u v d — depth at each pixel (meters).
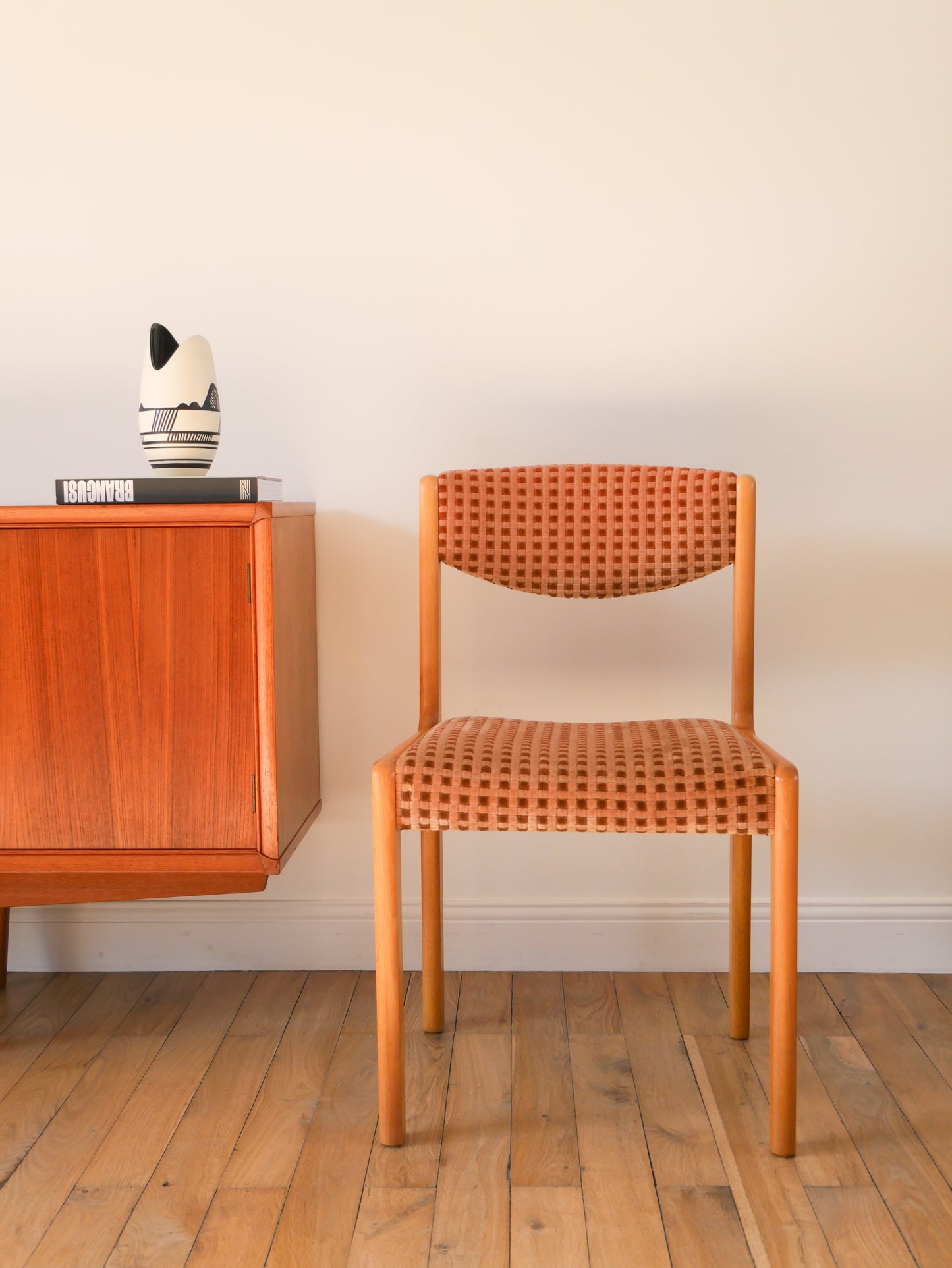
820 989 1.61
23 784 1.36
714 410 1.60
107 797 1.36
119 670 1.34
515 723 1.34
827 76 1.54
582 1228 1.06
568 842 1.68
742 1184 1.13
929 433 1.60
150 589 1.33
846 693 1.64
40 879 1.40
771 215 1.57
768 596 1.63
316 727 1.63
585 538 1.45
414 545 1.64
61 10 1.56
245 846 1.36
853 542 1.62
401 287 1.60
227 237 1.59
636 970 1.69
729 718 1.66
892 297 1.57
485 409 1.62
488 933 1.69
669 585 1.45
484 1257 1.02
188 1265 1.01
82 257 1.60
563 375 1.61
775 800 1.12
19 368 1.63
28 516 1.32
